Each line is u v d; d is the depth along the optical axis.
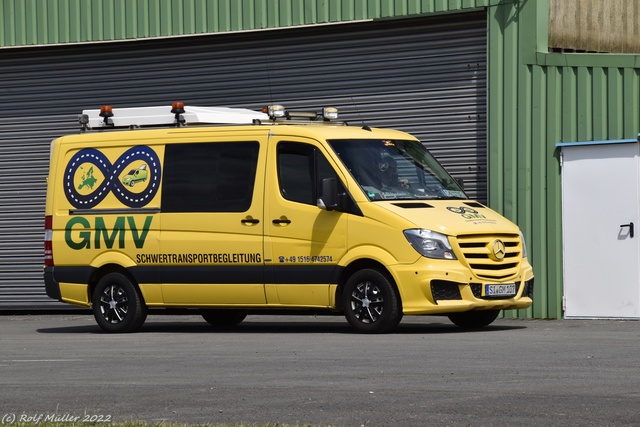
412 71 23.09
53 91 26.81
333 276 17.25
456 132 22.62
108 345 16.39
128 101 26.08
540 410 9.20
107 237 19.22
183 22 25.11
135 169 19.11
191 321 22.70
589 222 20.69
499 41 21.66
